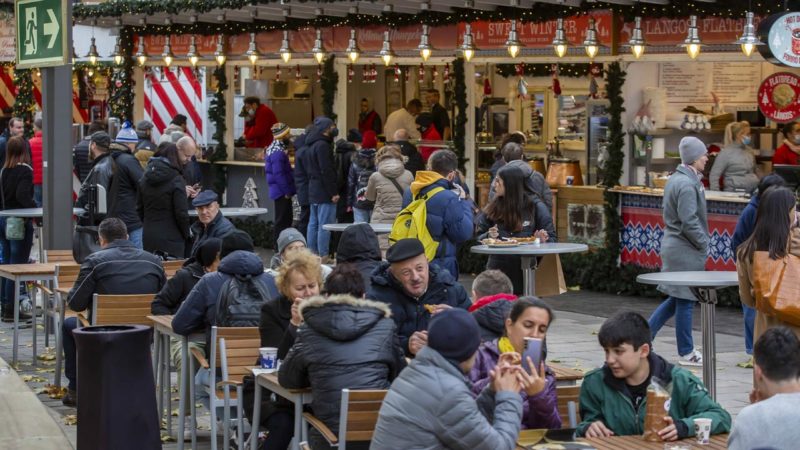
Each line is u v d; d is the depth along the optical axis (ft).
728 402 40.04
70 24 50.47
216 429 33.50
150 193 56.65
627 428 24.80
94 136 60.49
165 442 38.14
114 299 40.22
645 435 23.80
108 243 42.34
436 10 70.79
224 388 32.83
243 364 33.40
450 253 43.37
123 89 98.17
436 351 21.59
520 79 76.33
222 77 92.07
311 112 102.78
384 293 31.14
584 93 79.46
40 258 63.16
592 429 24.62
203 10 78.95
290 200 81.30
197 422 40.57
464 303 32.27
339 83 80.94
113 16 88.22
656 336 51.98
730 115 69.15
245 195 91.04
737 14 56.39
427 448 21.21
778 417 19.88
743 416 20.18
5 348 53.11
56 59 50.96
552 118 81.87
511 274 47.29
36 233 65.05
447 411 21.16
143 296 40.50
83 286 41.47
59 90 52.42
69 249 53.16
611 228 62.85
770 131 71.20
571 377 29.58
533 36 65.92
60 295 45.03
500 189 47.29
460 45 70.33
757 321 32.55
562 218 66.85
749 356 46.85
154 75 101.96
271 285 35.32
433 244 42.93
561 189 66.74
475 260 69.67
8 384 38.86
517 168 47.26
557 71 72.84
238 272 35.24
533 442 23.08
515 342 24.73
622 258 63.00
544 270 48.29
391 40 74.90
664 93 64.95
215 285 35.37
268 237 87.97
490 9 67.92
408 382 21.54
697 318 55.26
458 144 72.38
